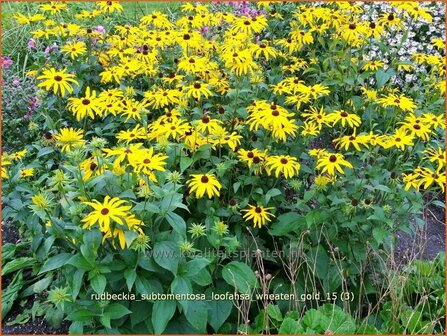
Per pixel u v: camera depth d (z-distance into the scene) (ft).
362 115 3.39
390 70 3.43
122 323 2.24
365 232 2.52
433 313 2.59
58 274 2.57
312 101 3.61
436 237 3.25
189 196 2.59
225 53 3.33
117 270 2.12
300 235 2.59
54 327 2.50
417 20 4.65
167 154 2.62
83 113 2.84
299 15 3.86
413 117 2.95
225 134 2.73
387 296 2.65
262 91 3.50
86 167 2.23
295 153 2.91
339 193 2.55
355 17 3.99
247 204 2.57
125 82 3.76
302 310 2.56
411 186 2.56
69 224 2.10
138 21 5.40
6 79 4.11
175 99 3.08
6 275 2.82
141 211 2.10
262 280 2.44
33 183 2.78
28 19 3.88
